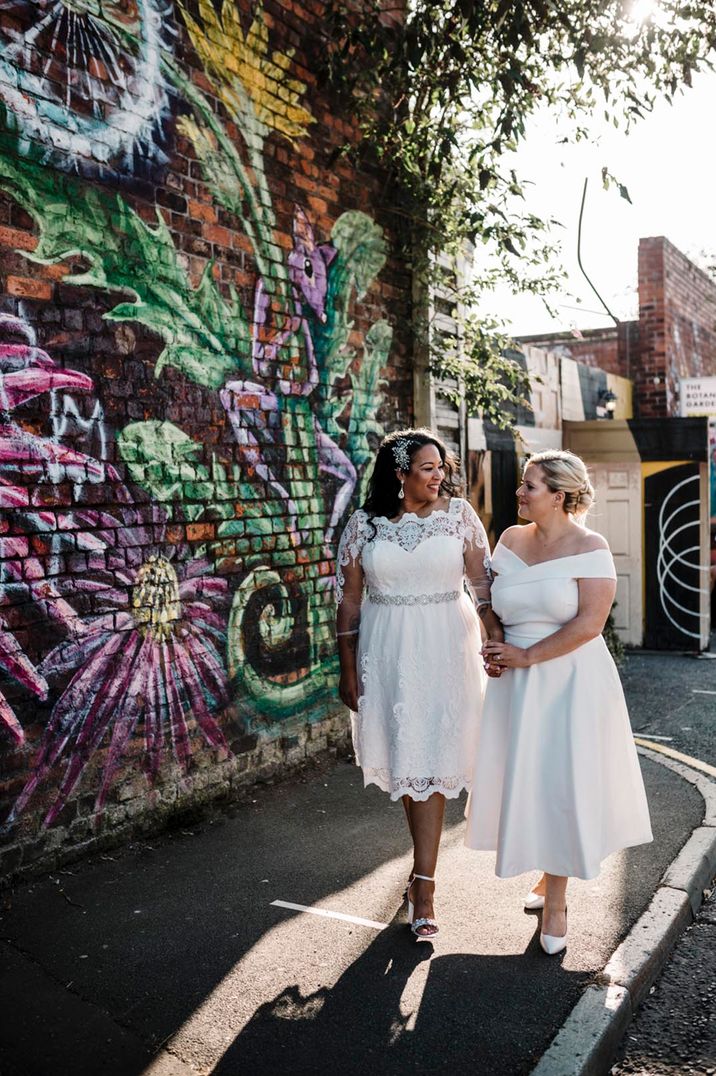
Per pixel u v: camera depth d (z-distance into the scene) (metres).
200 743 4.68
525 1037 2.80
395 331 6.42
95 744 4.07
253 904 3.69
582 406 11.41
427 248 6.34
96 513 4.04
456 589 3.63
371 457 6.16
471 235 6.01
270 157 5.14
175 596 4.50
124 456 4.19
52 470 3.83
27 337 3.71
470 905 3.71
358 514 3.75
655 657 9.66
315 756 5.59
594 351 14.10
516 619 3.42
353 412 5.96
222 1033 2.82
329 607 5.73
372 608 3.67
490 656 3.35
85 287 3.97
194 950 3.31
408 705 3.50
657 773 5.46
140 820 4.32
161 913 3.60
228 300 4.83
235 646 4.93
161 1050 2.73
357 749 3.74
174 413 4.48
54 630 3.85
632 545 10.00
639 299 13.48
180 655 4.55
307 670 5.51
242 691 4.99
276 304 5.20
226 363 4.82
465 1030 2.84
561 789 3.26
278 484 5.24
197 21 4.59
